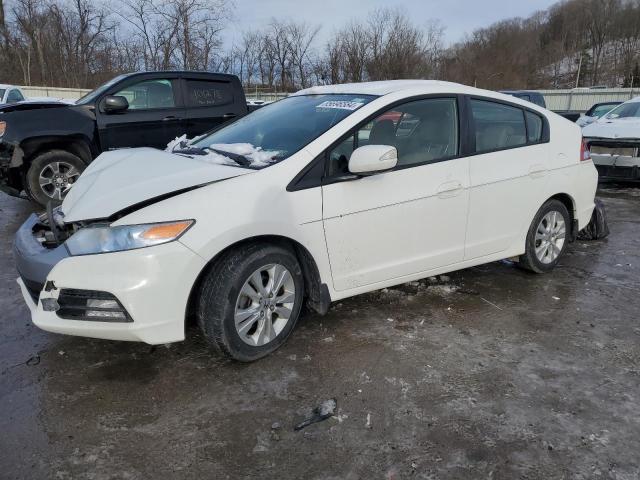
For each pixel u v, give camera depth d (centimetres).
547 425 248
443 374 291
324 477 216
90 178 324
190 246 262
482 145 381
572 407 262
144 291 256
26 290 299
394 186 332
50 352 311
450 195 357
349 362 302
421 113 355
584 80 7669
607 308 381
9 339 325
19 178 663
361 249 326
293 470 220
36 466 220
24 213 668
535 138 417
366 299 388
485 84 5906
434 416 254
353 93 366
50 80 2770
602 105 1313
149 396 269
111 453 229
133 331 260
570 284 429
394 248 341
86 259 259
